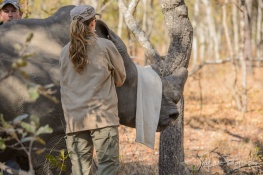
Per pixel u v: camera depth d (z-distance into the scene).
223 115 26.20
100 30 10.45
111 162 9.56
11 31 10.09
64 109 9.67
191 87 36.56
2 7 12.40
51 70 9.93
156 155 16.72
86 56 9.48
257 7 54.59
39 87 6.92
